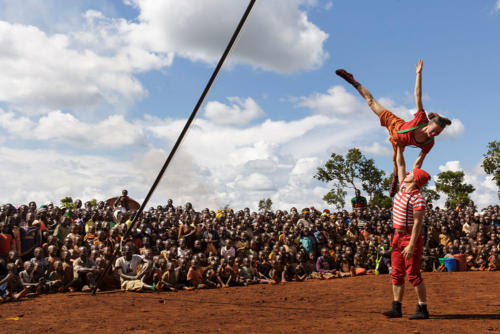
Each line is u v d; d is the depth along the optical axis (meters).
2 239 10.05
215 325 5.63
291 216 15.86
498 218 16.25
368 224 15.58
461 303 7.28
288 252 13.28
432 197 42.94
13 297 8.59
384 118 5.63
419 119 5.27
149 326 5.66
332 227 14.84
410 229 5.74
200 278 11.20
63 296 9.24
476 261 14.77
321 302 7.98
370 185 50.72
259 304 7.92
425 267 14.55
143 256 10.84
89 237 12.07
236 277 12.00
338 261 14.05
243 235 13.78
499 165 32.28
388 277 12.31
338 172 50.47
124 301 8.41
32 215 11.15
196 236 13.07
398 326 5.19
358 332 4.87
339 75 5.86
